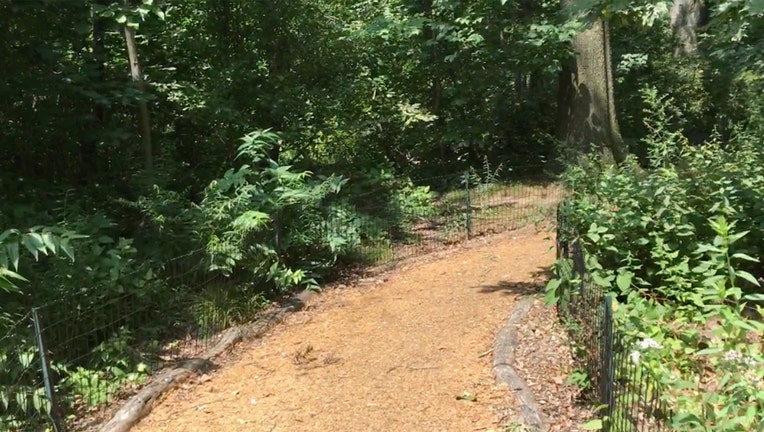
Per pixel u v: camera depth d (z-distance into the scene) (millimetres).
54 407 3824
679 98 14984
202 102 7836
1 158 6781
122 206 6676
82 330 4555
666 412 2949
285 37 8703
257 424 4094
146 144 7273
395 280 7129
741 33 6203
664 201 5199
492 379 4414
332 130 9266
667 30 17547
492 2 11047
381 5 11586
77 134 6801
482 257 7824
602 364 3486
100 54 7199
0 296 4586
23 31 6250
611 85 12078
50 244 3662
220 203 6117
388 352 5098
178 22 8656
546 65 11359
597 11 4727
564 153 10633
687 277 4895
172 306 5348
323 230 6996
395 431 3891
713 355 3580
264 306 6137
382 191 9102
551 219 7949
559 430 3658
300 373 4824
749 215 5160
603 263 5191
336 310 6227
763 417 2605
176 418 4223
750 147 7031
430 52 11602
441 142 11727
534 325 5195
